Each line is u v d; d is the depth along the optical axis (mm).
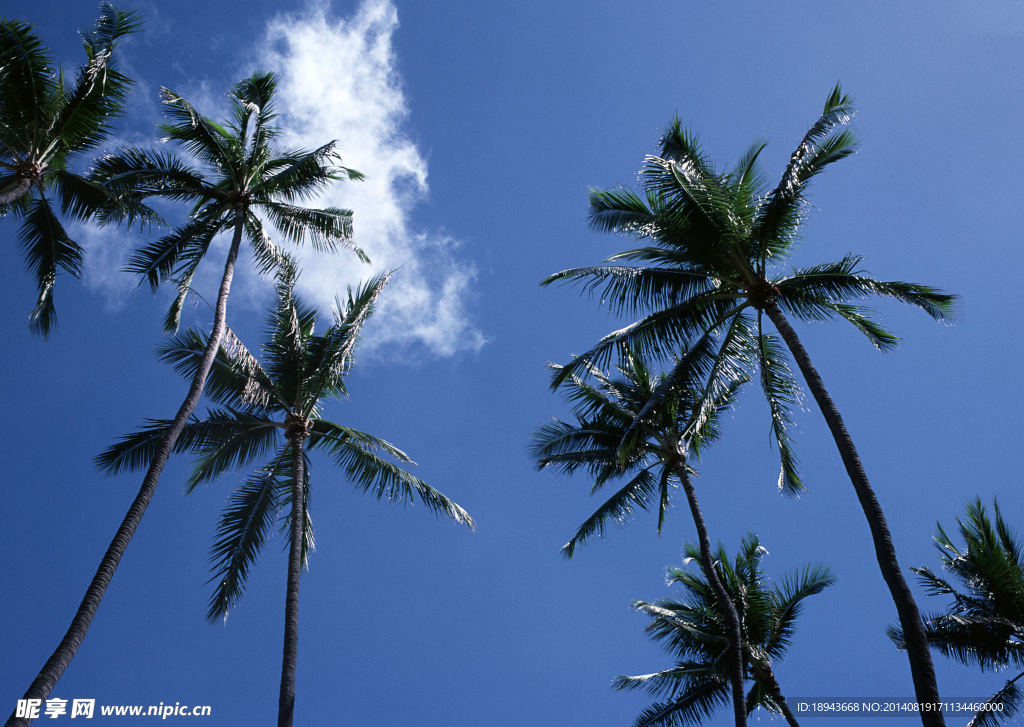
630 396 23031
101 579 11648
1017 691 20125
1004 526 21047
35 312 17188
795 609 22734
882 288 15477
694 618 22703
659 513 23016
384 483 19281
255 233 19328
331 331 19344
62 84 16469
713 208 15391
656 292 16953
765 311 15727
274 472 19203
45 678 10180
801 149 15391
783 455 16578
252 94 19203
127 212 17062
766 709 22078
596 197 17125
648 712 22141
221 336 16641
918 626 11297
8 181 16422
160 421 17203
